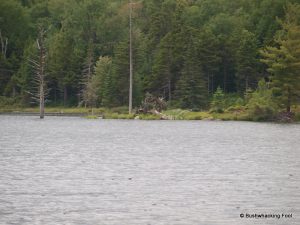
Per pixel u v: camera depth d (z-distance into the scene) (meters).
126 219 75.06
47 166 121.19
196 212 78.69
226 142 177.75
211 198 87.44
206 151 151.12
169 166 121.06
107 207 81.50
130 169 116.75
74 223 73.31
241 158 135.25
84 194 90.50
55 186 97.25
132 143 175.25
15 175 108.81
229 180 103.19
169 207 81.50
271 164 124.62
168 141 181.75
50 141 183.12
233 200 86.12
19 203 84.00
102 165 122.81
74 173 111.50
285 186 97.38
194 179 104.31
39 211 79.25
